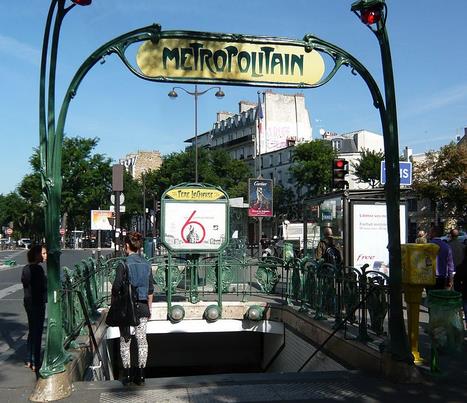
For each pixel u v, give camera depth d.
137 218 73.94
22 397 5.69
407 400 5.62
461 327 6.46
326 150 60.34
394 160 6.38
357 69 6.67
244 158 92.31
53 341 5.76
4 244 73.31
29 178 60.00
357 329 8.26
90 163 58.00
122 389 6.03
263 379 6.39
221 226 11.12
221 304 11.29
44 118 5.81
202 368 14.32
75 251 54.34
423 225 43.78
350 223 11.73
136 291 6.36
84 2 5.63
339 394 5.85
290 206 67.44
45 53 5.84
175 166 63.44
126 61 6.14
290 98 87.56
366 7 6.12
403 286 6.90
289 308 10.87
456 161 37.47
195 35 6.35
